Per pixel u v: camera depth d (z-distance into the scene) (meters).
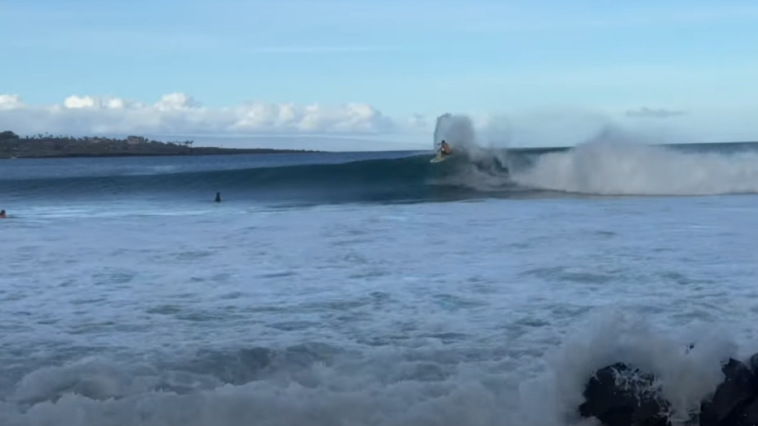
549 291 9.16
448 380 5.95
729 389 5.34
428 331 7.47
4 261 11.99
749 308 8.20
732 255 11.43
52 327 7.84
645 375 5.48
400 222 16.78
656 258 11.23
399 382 5.91
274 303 8.80
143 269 11.14
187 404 5.51
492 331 7.43
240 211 22.06
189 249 13.11
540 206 20.59
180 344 7.11
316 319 8.03
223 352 6.81
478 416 5.40
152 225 17.67
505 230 14.84
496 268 10.67
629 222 15.95
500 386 5.87
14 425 5.26
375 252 12.32
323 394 5.66
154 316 8.27
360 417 5.38
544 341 7.05
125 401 5.56
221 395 5.62
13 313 8.45
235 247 13.25
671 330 7.11
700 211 18.41
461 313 8.16
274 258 11.94
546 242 13.05
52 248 13.50
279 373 6.33
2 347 7.10
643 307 8.29
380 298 8.95
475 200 23.83
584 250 12.10
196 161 101.25
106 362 6.48
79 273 10.88
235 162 92.12
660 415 5.37
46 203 28.48
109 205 26.81
